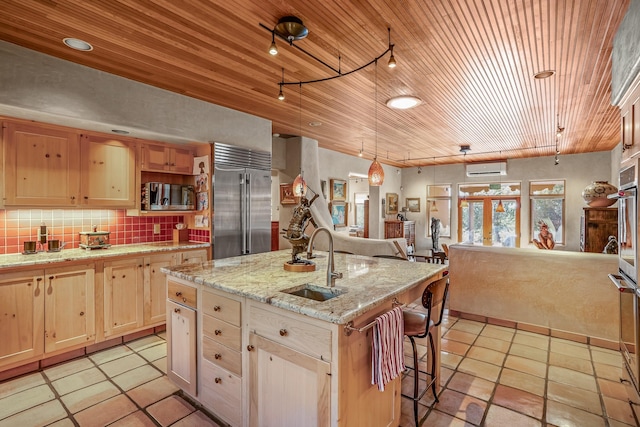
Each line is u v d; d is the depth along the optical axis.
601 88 3.50
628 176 2.16
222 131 4.14
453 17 2.21
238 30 2.36
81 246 3.46
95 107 3.00
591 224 5.36
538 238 8.04
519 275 3.77
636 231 1.96
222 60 2.84
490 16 2.20
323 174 7.03
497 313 3.90
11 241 3.12
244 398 1.95
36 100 2.67
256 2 2.03
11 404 2.33
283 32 2.31
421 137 5.91
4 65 2.51
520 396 2.45
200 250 3.95
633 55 1.98
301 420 1.66
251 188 4.45
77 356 3.06
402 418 2.18
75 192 3.19
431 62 2.88
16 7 2.06
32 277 2.76
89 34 2.41
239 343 1.97
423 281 2.30
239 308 1.97
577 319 3.44
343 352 1.55
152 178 4.07
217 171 4.03
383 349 1.72
